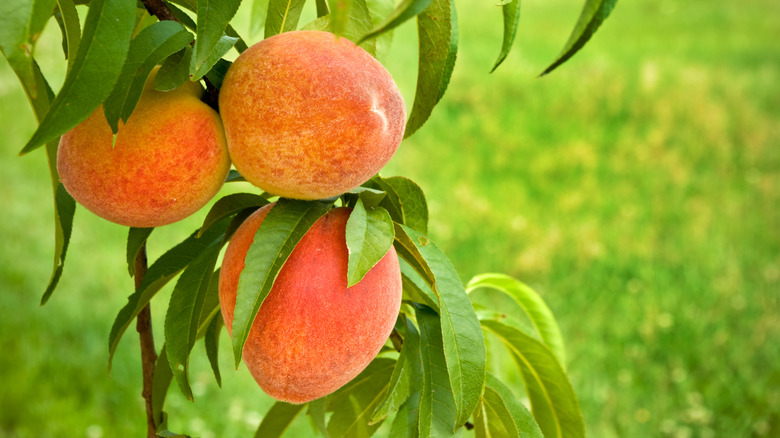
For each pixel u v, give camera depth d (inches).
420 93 49.6
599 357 191.3
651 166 293.6
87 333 183.2
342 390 58.7
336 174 41.6
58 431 153.6
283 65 40.6
